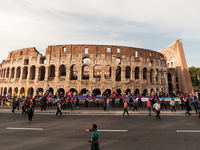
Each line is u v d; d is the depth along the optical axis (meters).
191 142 9.61
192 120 16.78
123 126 13.71
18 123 14.69
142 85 47.69
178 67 66.12
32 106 15.98
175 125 14.29
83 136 10.70
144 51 50.56
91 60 45.88
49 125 13.94
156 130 12.44
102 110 24.02
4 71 57.72
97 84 44.75
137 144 9.16
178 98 31.61
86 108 26.81
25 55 50.44
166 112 21.95
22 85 47.94
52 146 8.72
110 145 8.95
